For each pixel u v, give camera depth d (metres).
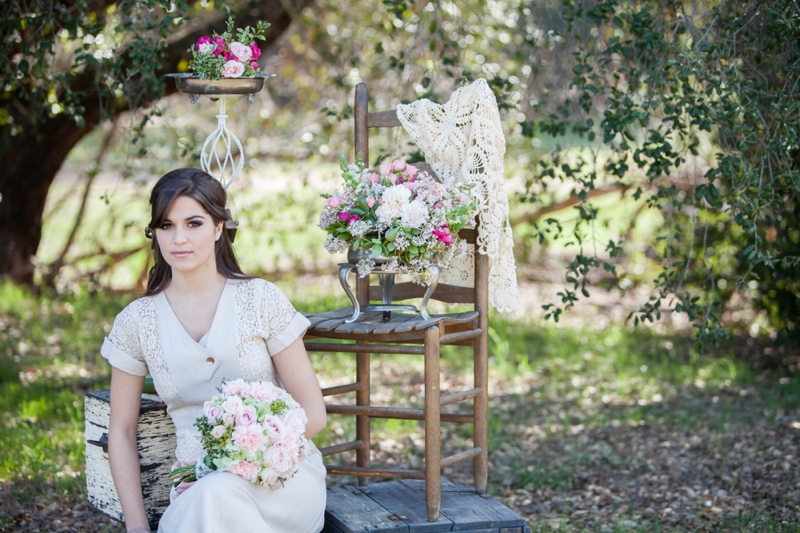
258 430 2.29
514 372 6.43
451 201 2.92
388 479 4.27
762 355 6.75
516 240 9.22
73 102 5.28
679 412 5.34
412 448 4.77
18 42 4.96
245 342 2.57
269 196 8.82
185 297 2.61
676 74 4.03
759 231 5.82
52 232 10.27
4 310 7.67
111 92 4.98
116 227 10.00
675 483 4.18
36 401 5.16
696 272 6.68
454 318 3.00
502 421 5.31
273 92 7.93
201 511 2.28
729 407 5.41
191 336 2.59
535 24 5.80
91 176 8.27
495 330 7.41
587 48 4.74
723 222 6.45
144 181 8.02
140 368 2.62
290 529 2.53
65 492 3.81
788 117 3.71
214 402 2.35
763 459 4.36
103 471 2.99
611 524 3.72
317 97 8.16
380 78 7.30
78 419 4.88
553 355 6.88
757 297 6.71
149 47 4.44
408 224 2.78
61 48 6.78
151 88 4.75
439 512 2.89
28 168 7.99
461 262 3.31
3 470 3.98
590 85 4.35
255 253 9.80
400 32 6.67
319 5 7.63
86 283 8.73
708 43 3.95
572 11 4.69
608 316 8.27
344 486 3.24
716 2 4.20
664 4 4.16
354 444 3.35
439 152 3.20
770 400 5.48
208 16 7.36
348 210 2.89
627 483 4.23
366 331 2.86
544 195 8.65
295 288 8.69
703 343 4.20
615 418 5.32
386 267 2.88
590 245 8.94
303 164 9.22
